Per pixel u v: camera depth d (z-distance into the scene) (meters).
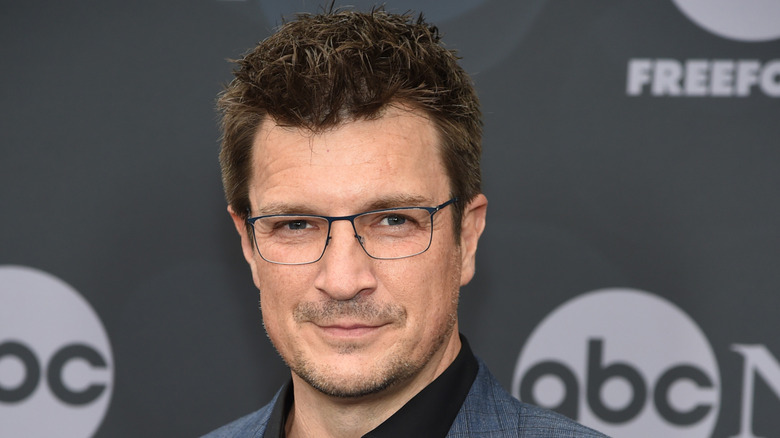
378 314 1.88
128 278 4.00
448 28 3.83
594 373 3.77
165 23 3.96
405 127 1.91
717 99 3.68
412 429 1.95
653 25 3.72
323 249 1.90
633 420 3.74
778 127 3.64
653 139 3.72
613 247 3.75
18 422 4.00
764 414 3.64
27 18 3.99
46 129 4.00
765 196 3.64
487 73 3.81
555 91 3.78
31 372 4.01
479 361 2.21
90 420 4.00
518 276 3.81
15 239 4.00
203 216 3.98
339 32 2.02
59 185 4.00
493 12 3.81
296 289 1.93
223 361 3.99
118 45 3.98
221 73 3.94
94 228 4.00
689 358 3.69
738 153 3.66
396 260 1.89
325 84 1.88
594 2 3.76
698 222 3.68
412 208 1.89
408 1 3.83
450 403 2.01
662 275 3.71
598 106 3.75
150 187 3.99
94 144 3.99
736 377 3.66
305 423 2.11
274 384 3.97
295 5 3.89
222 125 2.23
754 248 3.64
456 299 2.06
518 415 2.02
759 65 3.65
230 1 3.93
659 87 3.71
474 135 2.15
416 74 1.94
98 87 3.99
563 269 3.79
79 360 4.01
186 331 4.00
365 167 1.86
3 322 4.01
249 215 2.13
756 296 3.64
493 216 3.82
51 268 4.00
